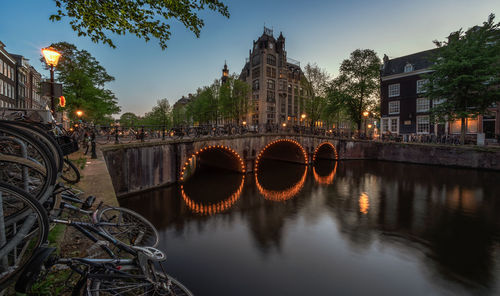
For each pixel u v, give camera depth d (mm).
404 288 6953
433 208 13438
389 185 18750
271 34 47750
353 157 31797
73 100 18469
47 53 8297
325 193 16969
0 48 24250
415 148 26375
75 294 1924
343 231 10734
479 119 24859
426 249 9094
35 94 36125
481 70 19797
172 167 16016
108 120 26359
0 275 1937
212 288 6844
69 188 3100
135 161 13609
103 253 2928
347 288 6902
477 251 8883
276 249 9148
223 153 23844
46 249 1752
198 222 11742
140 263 2303
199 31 4945
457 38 22281
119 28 4453
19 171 2773
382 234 10398
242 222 11805
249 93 36000
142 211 12688
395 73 33094
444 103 22672
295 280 7262
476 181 18547
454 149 23109
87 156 10320
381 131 34000
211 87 35906
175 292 2502
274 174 23172
